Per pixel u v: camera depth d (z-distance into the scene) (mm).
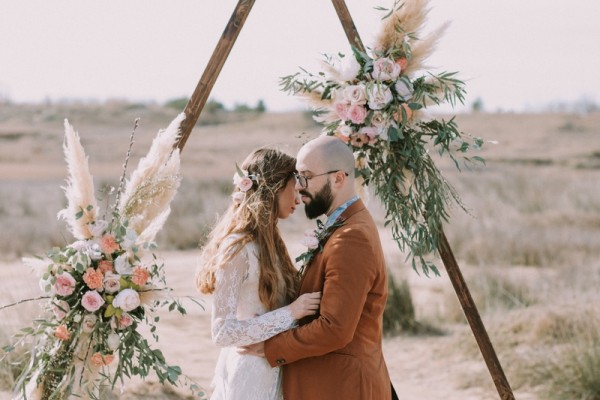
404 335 7953
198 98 3830
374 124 3840
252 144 53094
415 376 6711
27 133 56406
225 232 3543
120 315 3473
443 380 6562
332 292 3279
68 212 3541
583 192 18547
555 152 46000
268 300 3484
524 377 6309
